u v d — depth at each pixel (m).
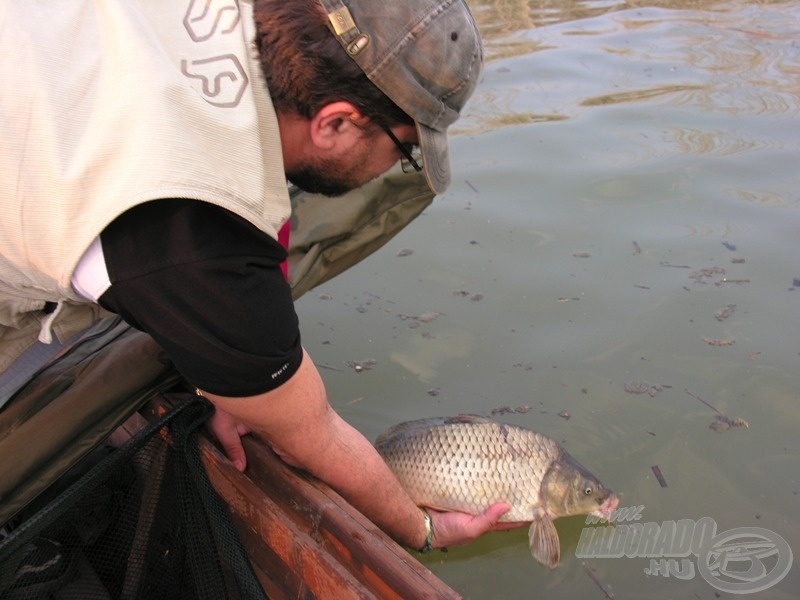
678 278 3.47
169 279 1.27
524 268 3.63
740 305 3.28
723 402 2.85
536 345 3.18
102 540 1.77
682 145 4.57
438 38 1.41
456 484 2.46
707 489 2.54
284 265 1.99
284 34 1.35
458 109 1.53
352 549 1.52
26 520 1.62
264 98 1.38
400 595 1.40
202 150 1.27
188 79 1.35
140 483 1.77
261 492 1.67
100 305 1.37
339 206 2.42
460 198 4.23
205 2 1.43
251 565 1.70
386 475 1.81
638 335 3.18
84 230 1.26
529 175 4.38
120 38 1.33
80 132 1.28
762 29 6.48
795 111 4.89
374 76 1.38
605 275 3.54
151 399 1.90
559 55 6.05
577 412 2.85
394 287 3.59
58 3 1.40
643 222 3.90
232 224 1.29
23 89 1.29
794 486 2.53
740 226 3.81
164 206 1.25
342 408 2.90
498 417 2.83
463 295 3.49
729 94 5.21
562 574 2.37
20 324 1.53
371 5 1.35
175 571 1.77
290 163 1.54
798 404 2.81
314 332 3.31
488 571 2.43
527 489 2.44
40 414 1.70
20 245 1.32
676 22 6.73
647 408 2.85
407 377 3.05
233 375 1.37
